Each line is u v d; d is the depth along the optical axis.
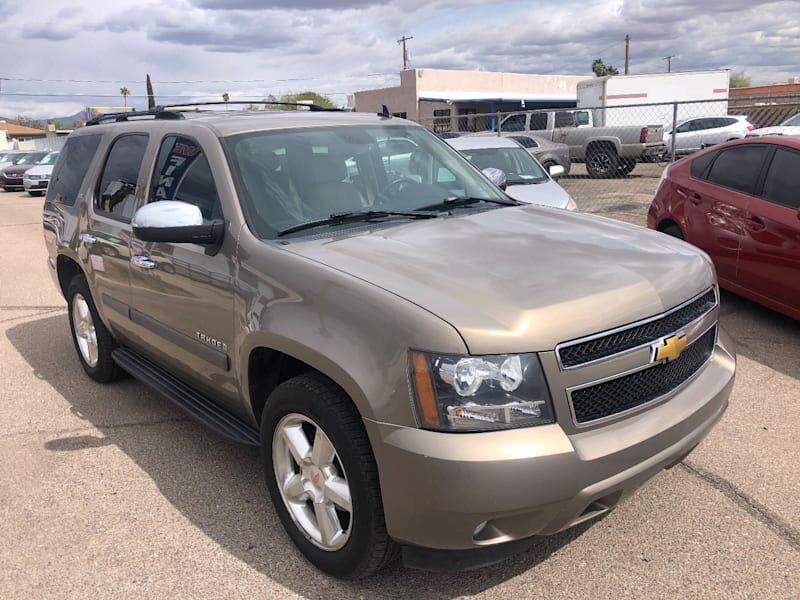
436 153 4.35
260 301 3.02
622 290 2.65
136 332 4.30
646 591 2.78
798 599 2.70
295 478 3.02
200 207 3.57
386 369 2.46
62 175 5.48
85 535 3.31
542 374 2.41
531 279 2.69
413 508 2.43
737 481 3.54
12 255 11.76
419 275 2.71
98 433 4.44
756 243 5.79
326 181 3.64
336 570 2.86
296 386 2.82
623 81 25.61
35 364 5.84
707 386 2.96
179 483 3.78
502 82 43.06
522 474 2.33
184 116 4.23
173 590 2.90
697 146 19.78
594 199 14.82
